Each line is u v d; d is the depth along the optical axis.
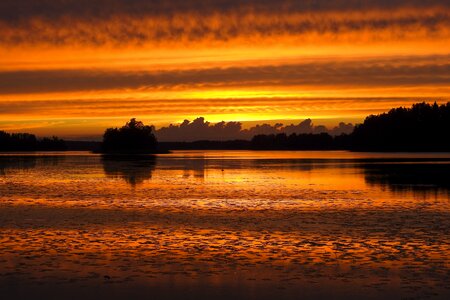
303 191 38.56
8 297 13.37
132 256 17.36
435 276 14.96
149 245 19.02
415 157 116.00
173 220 24.70
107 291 13.80
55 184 45.72
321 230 21.97
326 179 50.38
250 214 26.70
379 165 77.75
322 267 15.98
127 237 20.50
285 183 46.12
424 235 20.72
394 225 23.11
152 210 28.28
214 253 17.77
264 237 20.48
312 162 94.81
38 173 62.41
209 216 26.00
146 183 46.66
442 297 13.23
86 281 14.61
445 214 26.38
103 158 131.75
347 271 15.53
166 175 58.03
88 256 17.34
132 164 89.69
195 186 43.41
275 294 13.58
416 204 30.41
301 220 24.67
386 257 17.14
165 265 16.23
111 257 17.22
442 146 195.88
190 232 21.56
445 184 43.16
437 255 17.38
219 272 15.48
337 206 29.83
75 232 21.55
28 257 17.19
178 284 14.37
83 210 28.28
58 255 17.48
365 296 13.38
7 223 23.86
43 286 14.19
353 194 36.12
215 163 93.50
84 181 49.16
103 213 27.08
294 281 14.61
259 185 44.16
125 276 15.07
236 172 63.62
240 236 20.70
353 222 24.00
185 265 16.23
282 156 148.00
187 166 80.75
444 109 199.00
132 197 34.84
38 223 23.84
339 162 93.00
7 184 45.88
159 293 13.66
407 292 13.62
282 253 17.77
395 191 37.78
